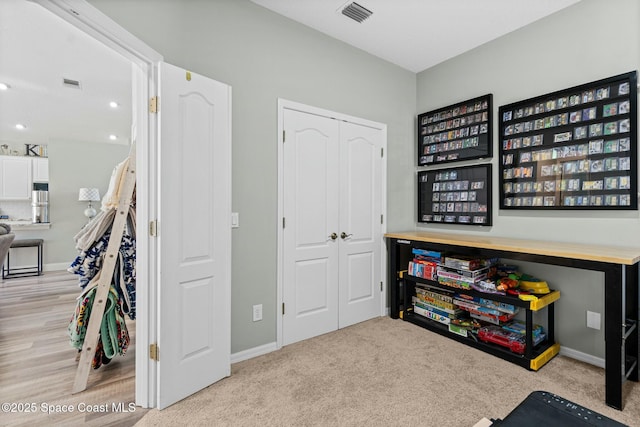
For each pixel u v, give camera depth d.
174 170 1.75
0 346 2.50
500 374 2.06
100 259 2.15
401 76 3.34
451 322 2.67
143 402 1.73
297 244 2.59
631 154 2.03
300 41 2.57
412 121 3.46
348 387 1.91
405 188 3.41
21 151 5.90
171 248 1.74
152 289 1.71
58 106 4.07
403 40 2.83
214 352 1.97
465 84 3.03
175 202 1.76
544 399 0.82
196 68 2.02
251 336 2.32
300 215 2.60
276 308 2.45
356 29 2.65
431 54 3.08
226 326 2.05
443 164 3.21
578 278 2.31
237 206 2.24
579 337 2.30
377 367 2.15
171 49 1.90
